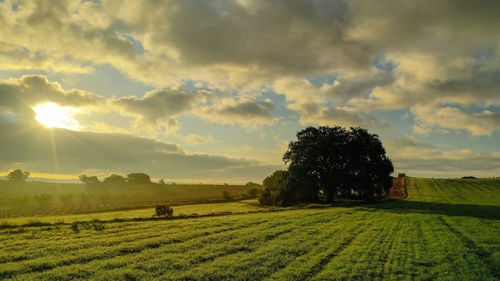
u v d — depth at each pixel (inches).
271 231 941.2
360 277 506.3
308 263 582.6
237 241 775.7
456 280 502.0
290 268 548.4
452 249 733.9
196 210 2250.2
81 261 580.4
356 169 2596.0
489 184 4340.6
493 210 1909.4
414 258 637.3
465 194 3452.3
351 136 2699.3
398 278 505.7
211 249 682.8
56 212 2571.4
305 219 1285.7
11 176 5802.2
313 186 2684.5
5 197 3909.9
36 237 832.3
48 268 535.2
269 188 2906.0
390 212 1678.2
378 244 777.6
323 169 2615.7
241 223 1127.6
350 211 1724.9
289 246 728.3
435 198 3085.6
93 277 481.1
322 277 502.6
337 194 3016.7
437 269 560.1
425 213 1651.1
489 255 688.4
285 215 1476.4
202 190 5285.4
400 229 1044.5
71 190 5374.0
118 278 476.4
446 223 1236.5
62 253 636.1
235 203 3157.0
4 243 738.2
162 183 6840.6
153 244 725.9
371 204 2384.4
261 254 646.5
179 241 778.8
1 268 522.3
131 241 767.1
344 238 852.0
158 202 3444.9
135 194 4180.6
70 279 473.7
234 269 535.8
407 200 2869.1
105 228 1009.5
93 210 2731.3
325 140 2581.2
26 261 569.0
